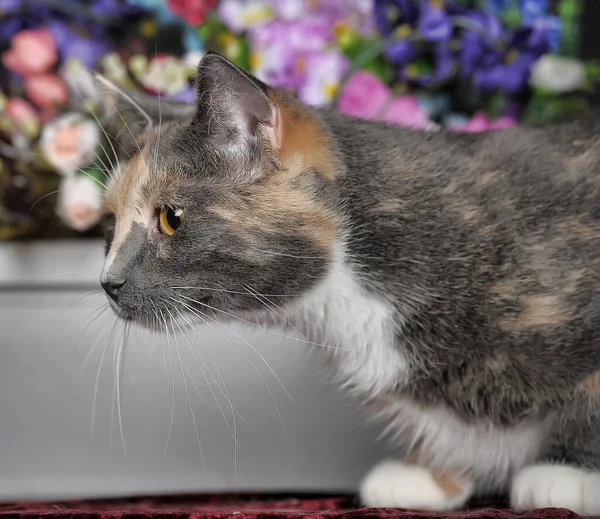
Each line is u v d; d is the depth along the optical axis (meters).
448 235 0.54
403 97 0.75
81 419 0.72
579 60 0.76
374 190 0.55
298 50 0.73
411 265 0.54
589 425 0.53
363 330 0.56
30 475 0.72
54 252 0.73
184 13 0.74
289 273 0.54
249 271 0.54
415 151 0.56
